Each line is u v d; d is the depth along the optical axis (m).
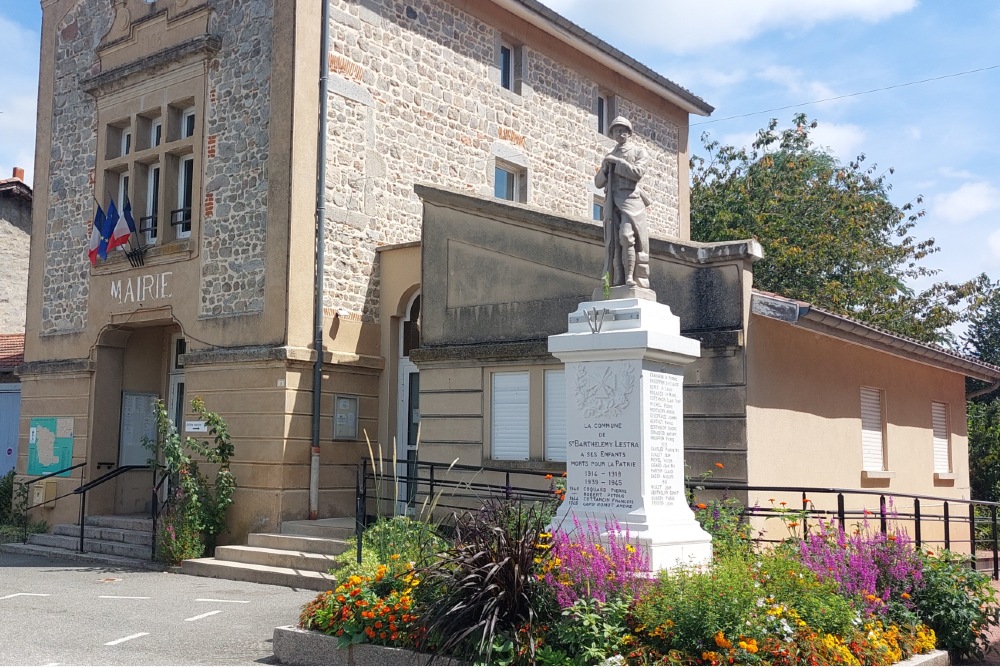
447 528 10.26
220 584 11.96
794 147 27.92
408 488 13.52
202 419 14.76
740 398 10.80
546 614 6.96
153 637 8.61
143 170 16.73
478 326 13.22
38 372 17.94
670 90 21.75
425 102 16.61
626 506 8.15
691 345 8.70
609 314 8.56
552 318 12.45
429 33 16.81
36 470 17.80
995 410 23.59
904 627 7.82
